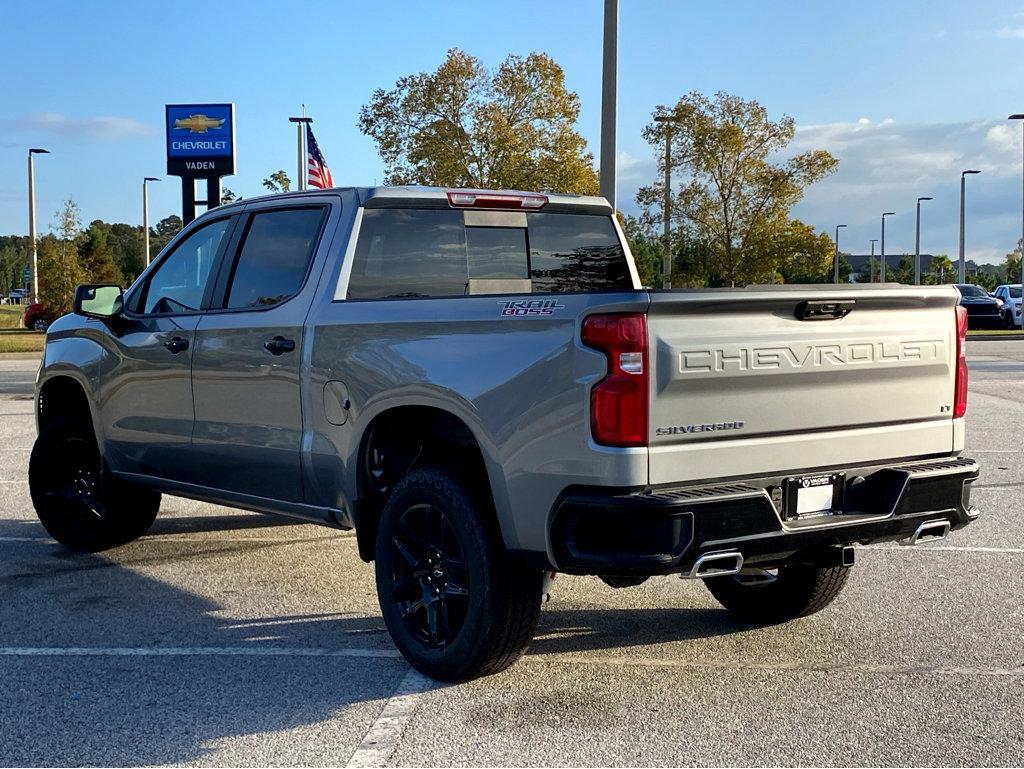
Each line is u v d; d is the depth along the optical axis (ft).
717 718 13.64
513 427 13.75
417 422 16.37
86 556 22.71
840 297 13.98
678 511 12.64
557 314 13.42
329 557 22.61
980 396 55.72
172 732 13.24
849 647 16.55
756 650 16.43
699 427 13.20
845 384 14.38
